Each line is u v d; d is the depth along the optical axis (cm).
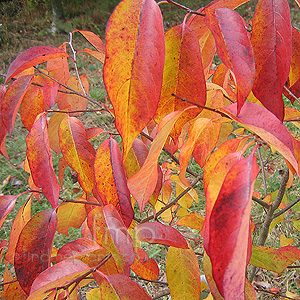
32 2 455
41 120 33
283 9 25
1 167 194
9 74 32
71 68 331
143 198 23
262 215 120
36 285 26
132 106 20
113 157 30
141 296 27
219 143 51
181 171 25
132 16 20
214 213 17
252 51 22
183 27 25
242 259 17
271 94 25
